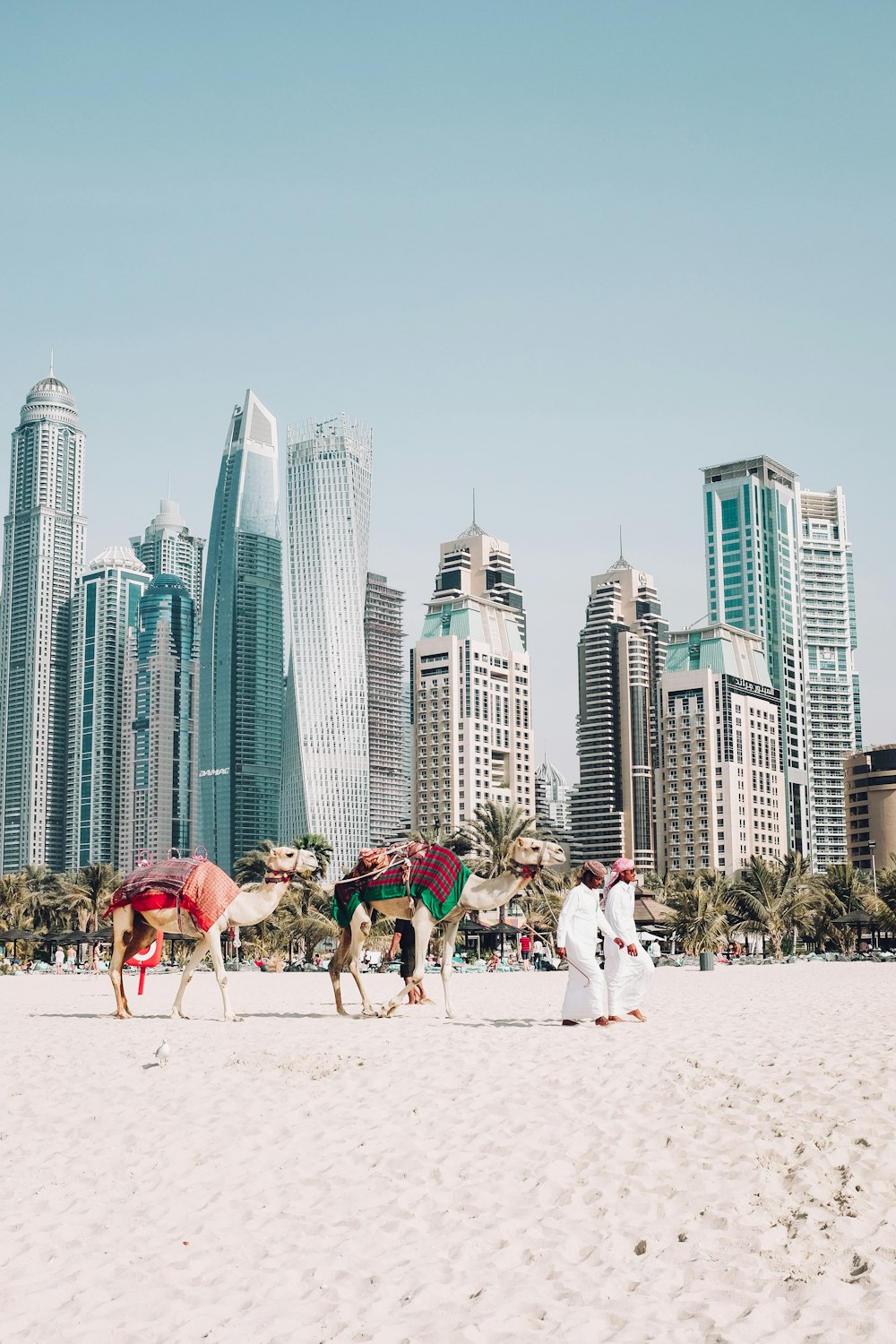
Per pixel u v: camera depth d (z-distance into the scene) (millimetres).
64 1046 17562
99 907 110625
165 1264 8430
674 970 60438
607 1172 9539
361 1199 9461
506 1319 7105
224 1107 12516
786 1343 6523
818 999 24750
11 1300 7977
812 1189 8789
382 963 64438
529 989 35531
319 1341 7016
